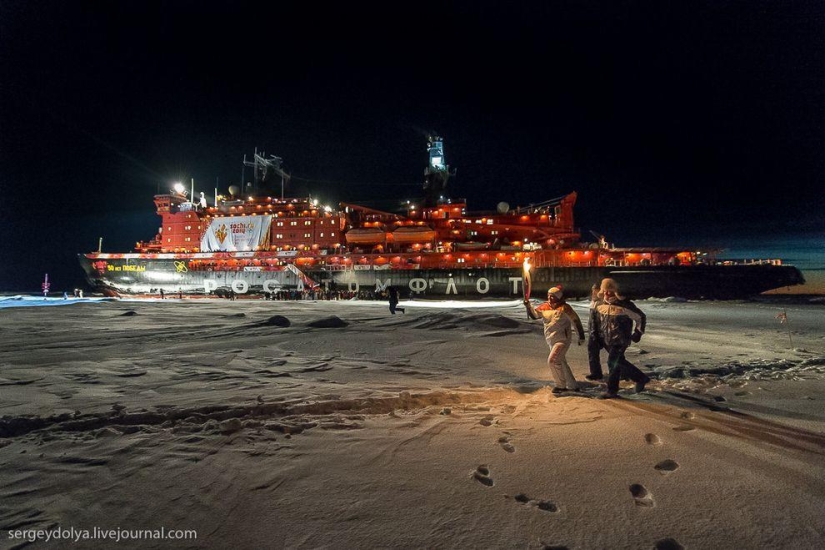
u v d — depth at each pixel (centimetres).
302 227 5447
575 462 333
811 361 805
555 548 225
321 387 602
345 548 225
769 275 4219
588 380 662
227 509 266
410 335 1249
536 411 476
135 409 471
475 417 454
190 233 5816
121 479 306
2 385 613
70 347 1016
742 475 308
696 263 4550
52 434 400
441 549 223
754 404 508
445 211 5384
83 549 224
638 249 4756
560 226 5216
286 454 351
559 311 595
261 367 771
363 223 5456
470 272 4691
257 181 6319
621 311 561
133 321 1661
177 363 811
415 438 388
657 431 405
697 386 606
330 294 4706
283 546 228
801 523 245
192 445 370
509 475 311
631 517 254
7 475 312
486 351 967
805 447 364
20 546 226
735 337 1248
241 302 3331
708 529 240
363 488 292
